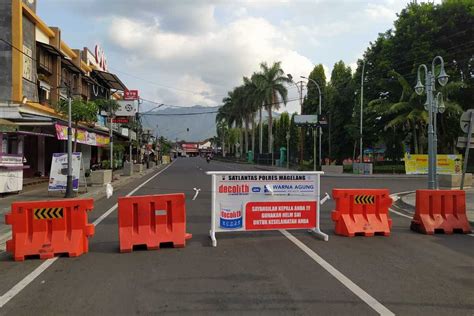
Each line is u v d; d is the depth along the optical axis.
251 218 9.05
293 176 9.27
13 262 7.37
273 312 5.00
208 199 16.78
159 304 5.28
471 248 8.47
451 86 36.81
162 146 91.56
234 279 6.28
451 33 39.78
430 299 5.46
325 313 4.98
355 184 25.98
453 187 23.31
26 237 7.64
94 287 5.95
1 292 5.77
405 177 33.88
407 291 5.77
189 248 8.28
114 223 11.12
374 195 9.78
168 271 6.71
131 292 5.73
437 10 40.25
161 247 8.35
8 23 20.98
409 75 41.59
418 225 10.21
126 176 31.36
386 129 40.38
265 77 63.50
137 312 5.02
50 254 7.56
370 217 9.73
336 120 53.41
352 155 54.94
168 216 8.46
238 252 7.96
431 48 40.03
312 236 9.42
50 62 26.98
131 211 8.17
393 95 43.97
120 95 53.00
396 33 42.84
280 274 6.53
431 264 7.20
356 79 49.16
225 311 5.04
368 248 8.36
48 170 29.97
